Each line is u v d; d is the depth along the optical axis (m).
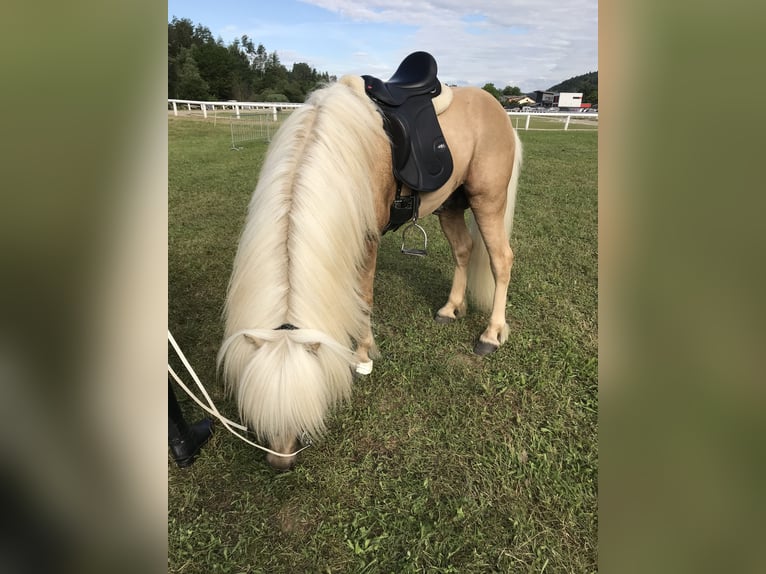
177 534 1.62
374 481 1.82
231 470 1.87
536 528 1.62
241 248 1.61
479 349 2.55
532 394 2.25
